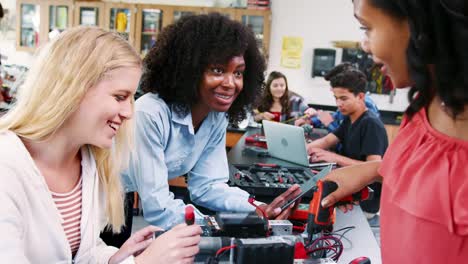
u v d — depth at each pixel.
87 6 5.34
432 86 0.62
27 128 0.97
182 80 1.43
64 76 0.92
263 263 0.90
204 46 1.39
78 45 0.93
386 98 5.11
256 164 2.24
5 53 5.75
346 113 2.65
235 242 0.94
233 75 1.44
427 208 0.65
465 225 0.61
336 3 5.24
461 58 0.54
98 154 1.17
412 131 0.74
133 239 1.16
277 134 2.44
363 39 0.69
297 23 5.37
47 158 1.03
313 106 5.49
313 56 5.38
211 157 1.70
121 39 1.01
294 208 1.38
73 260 1.13
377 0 0.60
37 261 1.01
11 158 0.91
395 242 0.74
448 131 0.67
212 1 5.36
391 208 0.75
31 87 0.95
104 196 1.24
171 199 1.43
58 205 1.07
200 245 1.00
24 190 0.94
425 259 0.67
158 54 1.46
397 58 0.63
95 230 1.16
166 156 1.55
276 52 5.47
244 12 5.15
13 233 0.89
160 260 0.96
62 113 0.94
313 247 1.14
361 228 1.52
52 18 5.42
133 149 1.27
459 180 0.63
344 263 1.24
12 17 5.67
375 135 2.53
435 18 0.54
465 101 0.58
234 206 1.53
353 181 1.11
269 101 4.18
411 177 0.70
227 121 1.71
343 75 2.58
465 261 0.63
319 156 2.52
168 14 5.27
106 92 0.95
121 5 5.29
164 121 1.45
